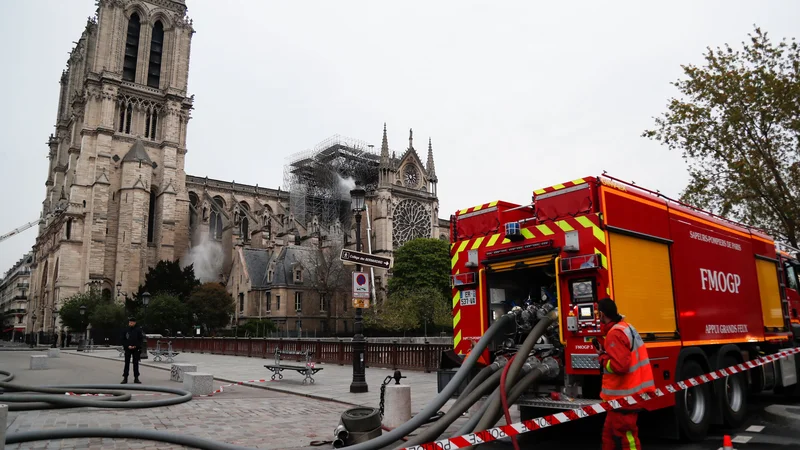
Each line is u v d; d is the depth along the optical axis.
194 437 8.76
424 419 7.91
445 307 76.19
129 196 79.69
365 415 9.01
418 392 16.00
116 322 65.56
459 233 10.89
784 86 21.27
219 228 95.19
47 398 12.01
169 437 8.86
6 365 30.47
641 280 9.03
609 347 6.84
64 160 96.94
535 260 9.47
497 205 10.27
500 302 10.54
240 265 84.19
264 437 9.95
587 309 8.43
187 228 88.50
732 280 11.91
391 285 83.75
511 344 9.73
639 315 8.78
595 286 8.48
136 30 89.12
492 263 10.16
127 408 12.80
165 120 87.44
